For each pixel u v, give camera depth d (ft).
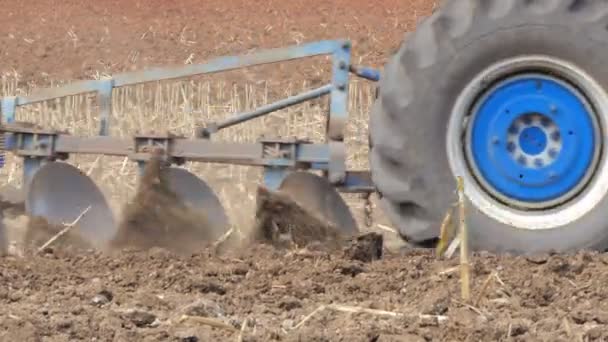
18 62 205.67
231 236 69.56
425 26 63.72
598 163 62.34
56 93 73.77
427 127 63.16
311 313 50.29
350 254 63.26
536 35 61.93
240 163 68.80
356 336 46.39
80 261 62.54
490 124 63.05
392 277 57.82
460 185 55.06
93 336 46.26
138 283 57.41
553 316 50.80
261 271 59.47
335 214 70.85
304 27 223.51
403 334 47.39
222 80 188.85
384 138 63.77
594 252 61.52
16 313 49.73
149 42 216.54
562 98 62.54
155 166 69.21
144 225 69.41
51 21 222.48
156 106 151.02
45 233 69.92
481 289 53.47
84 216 71.67
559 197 62.75
